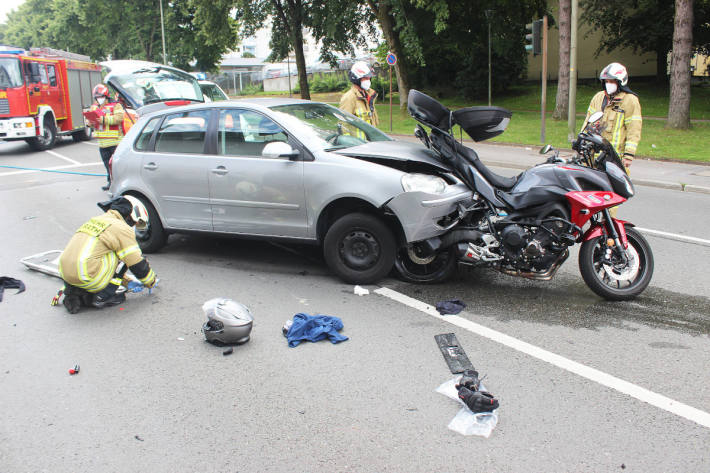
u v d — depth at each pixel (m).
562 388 3.69
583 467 2.91
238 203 6.04
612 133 6.56
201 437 3.25
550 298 5.26
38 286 5.88
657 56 28.20
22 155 17.50
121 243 5.22
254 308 5.18
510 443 3.13
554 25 29.88
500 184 5.18
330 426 3.33
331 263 5.64
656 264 6.16
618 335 4.45
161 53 43.03
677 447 3.06
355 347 4.35
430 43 29.50
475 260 5.12
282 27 32.47
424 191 5.10
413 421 3.36
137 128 6.78
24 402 3.69
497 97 30.03
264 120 5.97
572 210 4.91
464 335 4.51
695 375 3.82
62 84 20.55
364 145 5.88
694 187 10.23
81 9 42.59
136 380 3.93
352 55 31.61
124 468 3.00
